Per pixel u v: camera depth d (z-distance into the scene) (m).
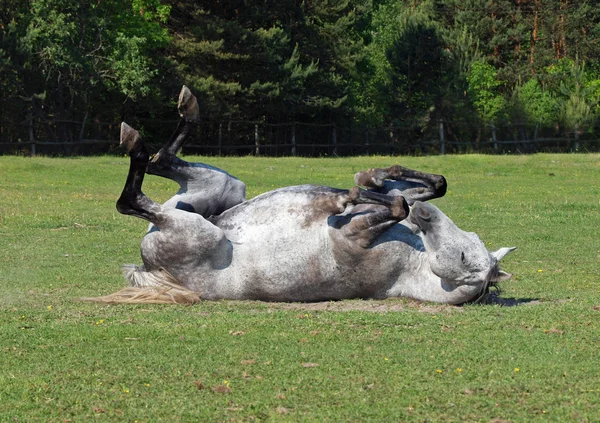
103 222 16.36
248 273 8.68
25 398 5.88
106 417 5.56
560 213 18.53
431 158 34.75
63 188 22.69
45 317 8.17
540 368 6.49
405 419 5.51
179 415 5.59
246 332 7.52
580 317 8.09
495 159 34.16
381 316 8.03
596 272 11.46
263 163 32.00
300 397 5.90
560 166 31.86
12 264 11.72
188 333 7.49
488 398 5.87
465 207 19.61
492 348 7.02
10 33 35.72
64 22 35.78
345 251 8.49
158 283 8.80
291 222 8.65
